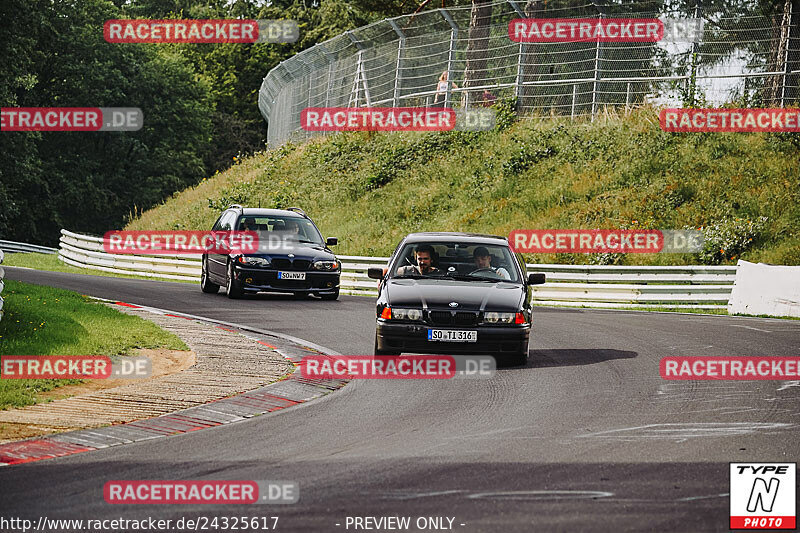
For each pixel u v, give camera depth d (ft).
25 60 590.96
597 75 418.92
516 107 452.76
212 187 542.57
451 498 77.15
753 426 107.76
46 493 78.64
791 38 382.01
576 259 338.95
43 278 291.99
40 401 114.62
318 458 91.50
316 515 72.49
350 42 521.65
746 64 395.96
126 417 109.19
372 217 419.95
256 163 545.85
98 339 153.48
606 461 90.33
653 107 410.93
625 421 110.63
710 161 375.25
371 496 77.77
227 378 135.13
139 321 181.88
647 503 75.82
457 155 442.91
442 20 483.10
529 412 116.16
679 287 277.23
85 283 284.82
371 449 95.61
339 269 261.44
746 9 404.16
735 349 174.50
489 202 398.01
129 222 561.43
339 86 525.75
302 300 261.44
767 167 363.76
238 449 95.50
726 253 326.03
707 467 88.02
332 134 513.45
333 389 132.98
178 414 112.27
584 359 161.79
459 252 169.89
